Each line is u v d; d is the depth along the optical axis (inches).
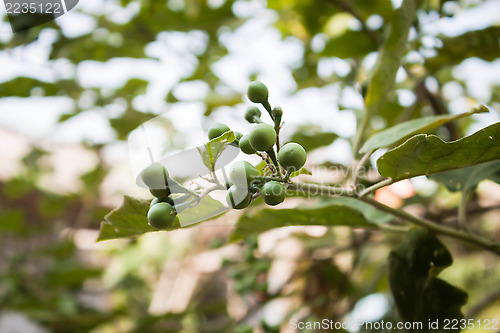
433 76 25.8
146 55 31.2
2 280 39.9
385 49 16.6
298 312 27.1
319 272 28.1
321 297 27.2
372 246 33.1
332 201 19.0
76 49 30.0
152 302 43.2
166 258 47.4
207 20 32.3
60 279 41.6
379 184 13.0
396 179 12.9
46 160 49.4
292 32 33.8
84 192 46.7
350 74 27.7
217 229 40.7
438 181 16.8
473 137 11.7
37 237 49.8
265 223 16.3
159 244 48.4
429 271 15.3
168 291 43.9
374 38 27.2
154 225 11.0
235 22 31.3
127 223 12.8
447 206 30.2
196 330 33.5
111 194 47.9
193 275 40.6
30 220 57.3
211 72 31.4
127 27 32.1
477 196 25.8
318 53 31.8
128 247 49.4
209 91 31.6
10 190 48.7
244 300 32.2
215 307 32.9
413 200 25.2
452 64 24.4
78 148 53.8
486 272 43.5
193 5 32.1
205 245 41.1
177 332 33.5
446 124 25.4
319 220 15.9
